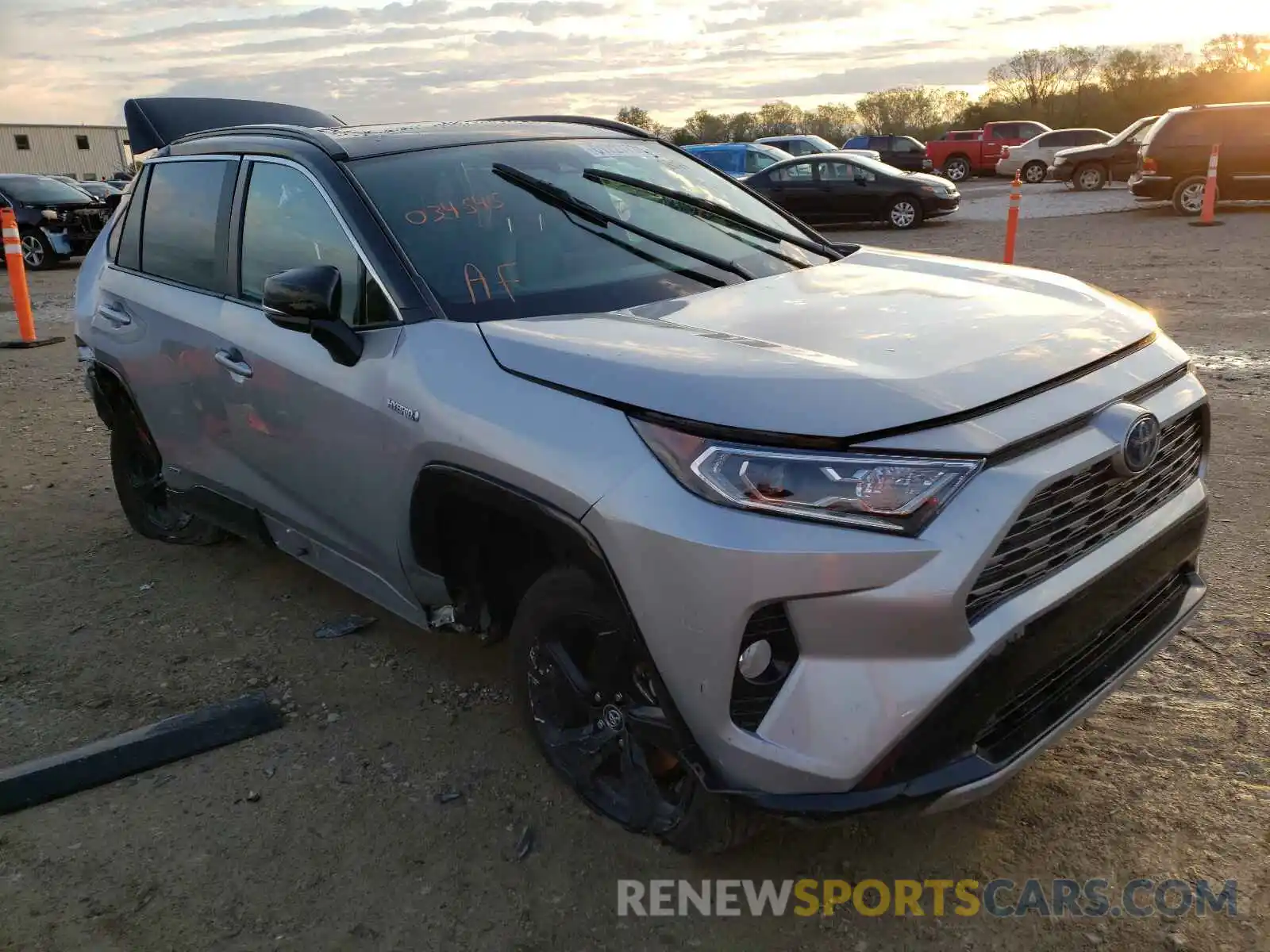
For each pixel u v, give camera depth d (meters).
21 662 3.74
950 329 2.48
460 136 3.60
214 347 3.60
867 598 1.99
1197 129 16.73
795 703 2.06
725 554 2.03
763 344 2.41
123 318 4.24
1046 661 2.18
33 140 61.00
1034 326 2.52
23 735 3.28
